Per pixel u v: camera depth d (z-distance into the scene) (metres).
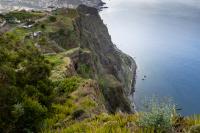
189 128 11.14
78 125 14.60
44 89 22.44
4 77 18.53
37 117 18.50
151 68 181.00
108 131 12.12
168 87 155.25
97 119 15.45
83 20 126.88
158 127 11.09
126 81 145.38
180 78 168.12
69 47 81.44
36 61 24.56
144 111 11.84
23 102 18.38
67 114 21.03
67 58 41.69
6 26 82.19
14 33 70.94
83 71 61.00
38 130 17.62
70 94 26.31
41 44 62.28
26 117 17.92
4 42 27.20
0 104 16.97
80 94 26.20
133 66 171.88
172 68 182.88
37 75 22.69
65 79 29.81
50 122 18.62
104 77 96.00
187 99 143.50
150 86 154.88
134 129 11.67
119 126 12.31
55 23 85.00
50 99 21.97
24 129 17.34
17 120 17.22
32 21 83.44
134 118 12.95
